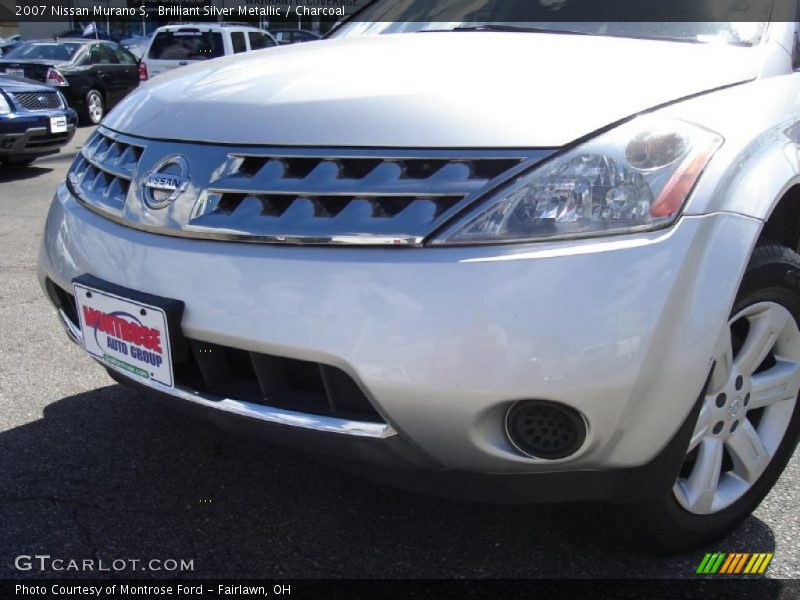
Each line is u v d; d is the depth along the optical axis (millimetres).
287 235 1823
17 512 2430
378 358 1716
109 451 2797
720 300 1779
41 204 7215
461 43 2312
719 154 1840
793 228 2355
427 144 1810
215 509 2473
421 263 1712
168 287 1947
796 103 2238
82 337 2254
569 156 1743
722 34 2475
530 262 1680
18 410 3096
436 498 2535
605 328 1671
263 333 1808
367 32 3107
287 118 1979
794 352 2281
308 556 2256
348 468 1981
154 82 2615
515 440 1770
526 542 2311
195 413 2053
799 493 2592
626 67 2000
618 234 1710
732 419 2184
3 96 8359
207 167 1994
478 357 1674
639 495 1901
